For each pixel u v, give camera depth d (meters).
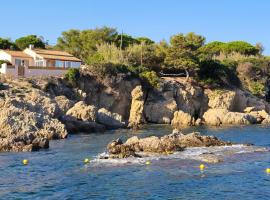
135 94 86.38
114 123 72.75
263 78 117.19
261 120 91.56
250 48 143.75
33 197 25.88
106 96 85.00
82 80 82.00
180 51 99.75
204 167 34.41
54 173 32.59
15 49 120.19
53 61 96.38
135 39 136.88
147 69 94.19
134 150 41.03
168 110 87.31
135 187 28.30
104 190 27.56
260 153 41.56
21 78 74.06
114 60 97.44
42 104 62.28
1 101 55.75
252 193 27.17
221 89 98.81
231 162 36.78
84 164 35.97
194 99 94.62
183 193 26.97
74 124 63.81
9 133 49.62
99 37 127.75
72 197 25.94
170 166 34.72
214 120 85.38
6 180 30.20
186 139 45.66
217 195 26.64
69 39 136.12
